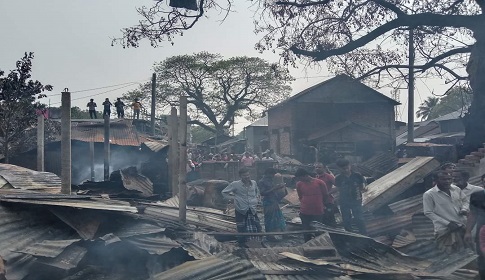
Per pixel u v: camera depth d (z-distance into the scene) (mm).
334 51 18000
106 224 7191
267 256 6887
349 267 6699
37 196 7633
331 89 37250
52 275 5336
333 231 8148
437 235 7422
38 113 21609
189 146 39750
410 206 10297
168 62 52188
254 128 50406
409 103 30141
